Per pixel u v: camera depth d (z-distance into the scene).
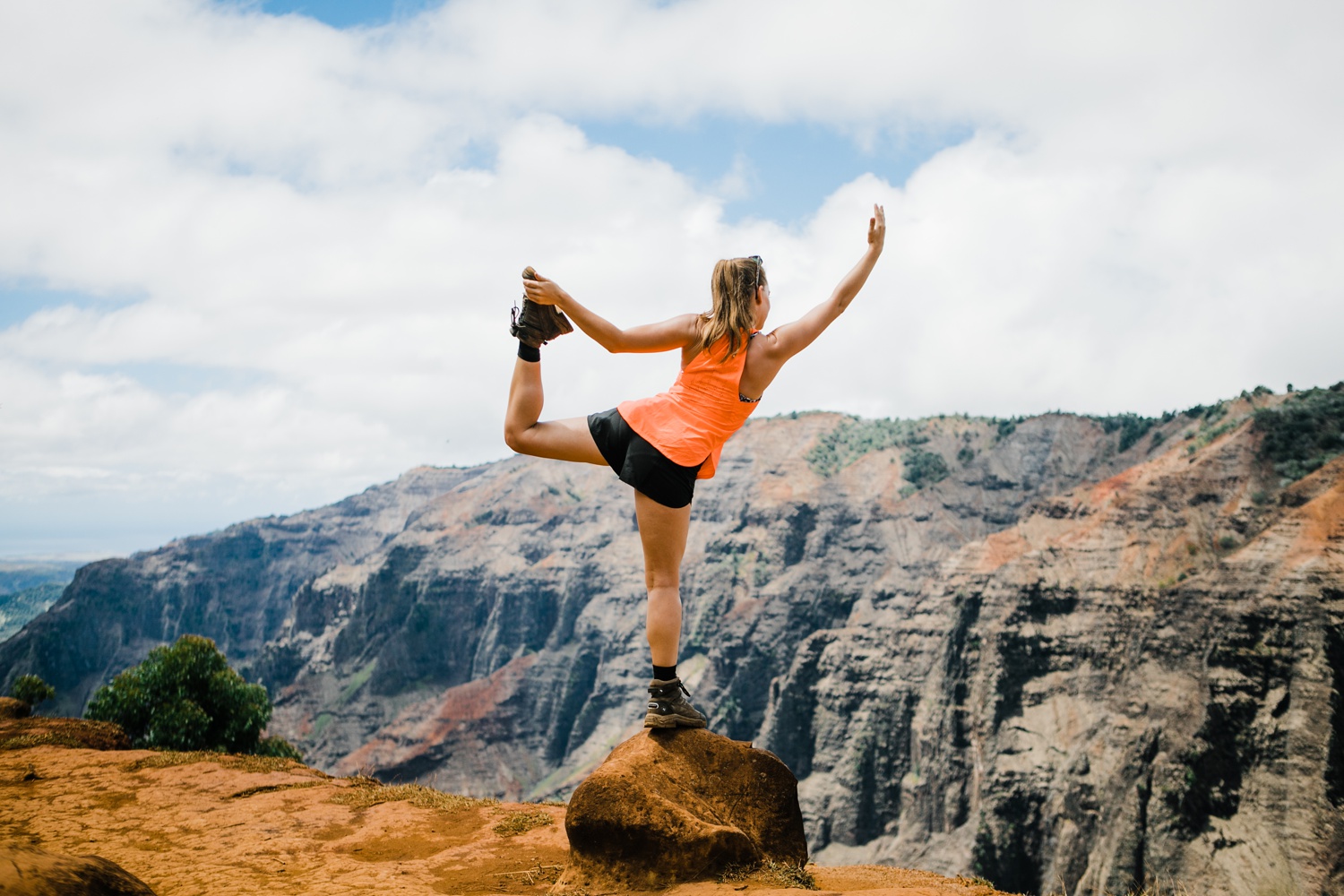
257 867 8.62
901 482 198.25
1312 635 105.75
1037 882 111.25
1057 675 126.75
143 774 13.20
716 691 175.50
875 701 141.50
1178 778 105.88
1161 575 126.44
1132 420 193.00
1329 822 95.56
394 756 194.88
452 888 7.73
